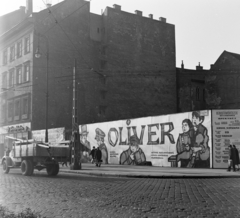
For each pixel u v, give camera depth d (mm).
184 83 59688
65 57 47281
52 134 41312
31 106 44406
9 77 50156
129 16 54531
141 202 9711
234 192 12039
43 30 45531
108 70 51625
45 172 22859
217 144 26359
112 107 51406
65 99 46844
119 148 34750
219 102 55125
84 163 36781
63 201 9836
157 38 57344
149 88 55250
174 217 7668
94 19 52625
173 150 29297
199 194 11469
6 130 49812
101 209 8586
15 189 12656
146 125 32000
